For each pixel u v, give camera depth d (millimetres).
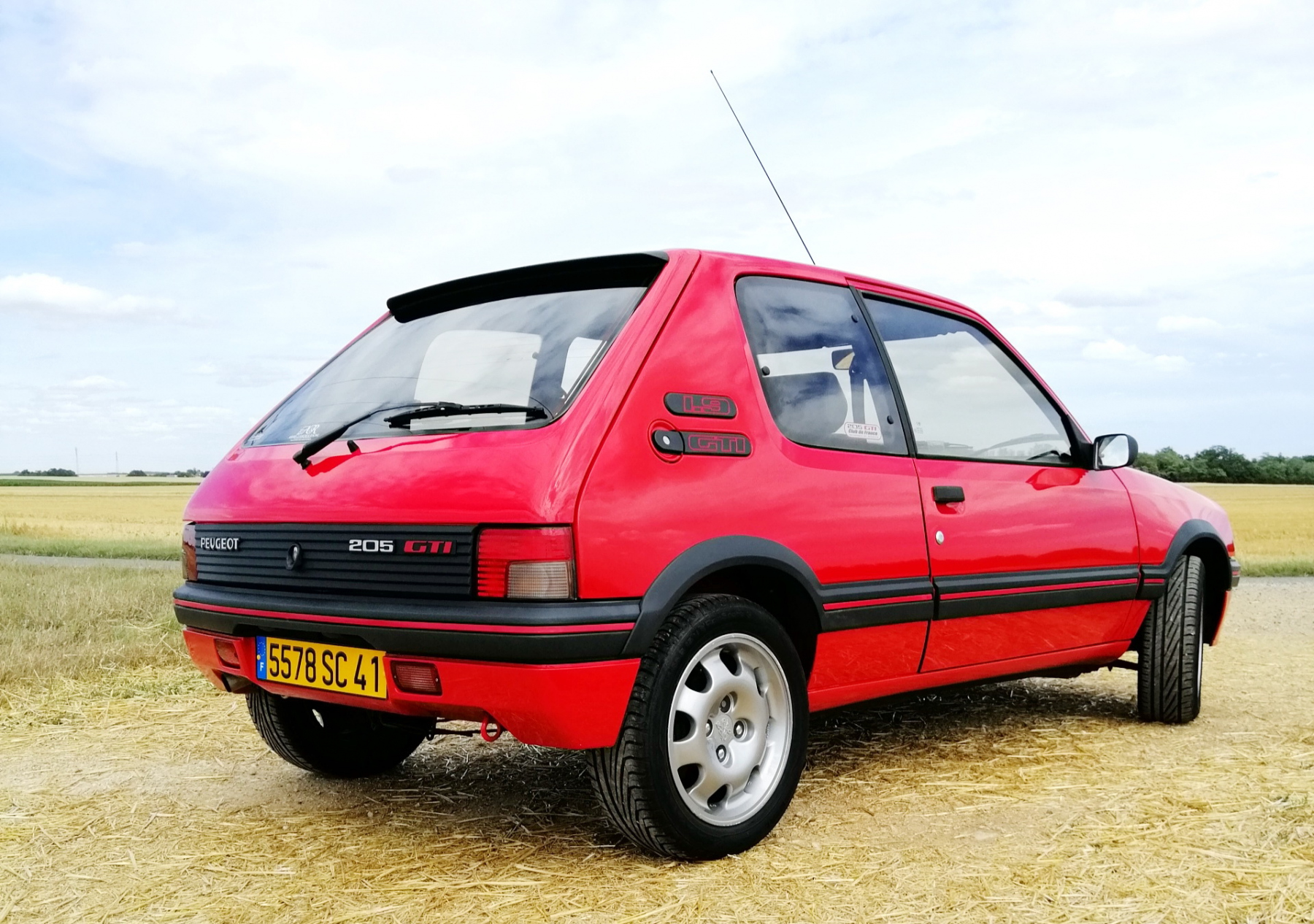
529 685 2518
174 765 4035
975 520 3660
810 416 3240
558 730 2566
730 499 2893
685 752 2770
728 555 2824
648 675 2688
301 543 2953
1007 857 2857
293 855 2959
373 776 3855
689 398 2893
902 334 3777
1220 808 3285
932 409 3732
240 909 2570
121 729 4672
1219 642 7320
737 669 2953
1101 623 4320
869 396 3496
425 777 3836
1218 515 5035
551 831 3143
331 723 3736
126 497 64125
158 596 9117
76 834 3166
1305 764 3854
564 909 2527
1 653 6047
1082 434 4426
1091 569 4137
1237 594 11430
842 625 3174
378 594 2760
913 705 5062
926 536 3465
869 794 3492
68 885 2742
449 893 2654
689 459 2836
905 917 2459
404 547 2709
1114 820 3172
